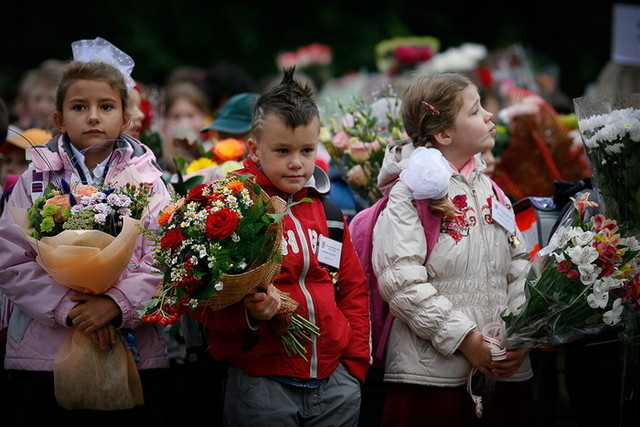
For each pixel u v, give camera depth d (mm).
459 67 13328
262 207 5438
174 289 5285
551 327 6188
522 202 7352
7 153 8719
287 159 5969
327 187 6391
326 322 6012
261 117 6016
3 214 6156
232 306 5625
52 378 6230
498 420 6707
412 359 6367
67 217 5758
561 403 8648
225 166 7676
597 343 6746
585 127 6414
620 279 6047
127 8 22156
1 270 5973
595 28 23734
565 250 6098
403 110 6816
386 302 6586
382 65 16297
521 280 6629
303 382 5941
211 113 12234
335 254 6219
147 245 6188
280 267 5637
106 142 6461
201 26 22469
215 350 6004
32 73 11055
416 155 6309
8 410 6844
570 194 7109
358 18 23266
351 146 7844
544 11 23828
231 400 6012
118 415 6398
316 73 18531
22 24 22109
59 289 5941
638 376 6418
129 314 5934
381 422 6531
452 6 23688
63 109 6461
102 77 6434
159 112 10578
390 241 6309
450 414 6340
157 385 6621
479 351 6203
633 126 6113
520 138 9625
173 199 5742
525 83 13641
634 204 6195
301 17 23297
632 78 11797
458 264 6348
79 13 22125
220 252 5215
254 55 22500
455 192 6488
